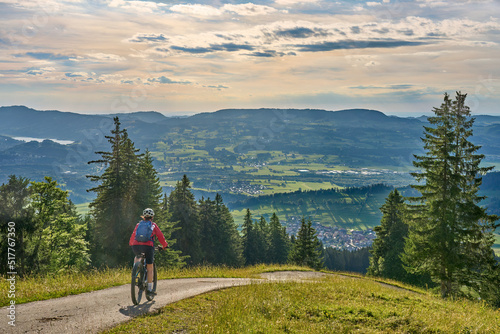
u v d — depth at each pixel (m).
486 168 25.98
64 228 34.81
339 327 6.90
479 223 25.80
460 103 26.30
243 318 6.88
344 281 15.34
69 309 6.82
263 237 72.75
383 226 49.28
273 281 13.22
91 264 37.38
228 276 15.56
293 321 7.07
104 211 34.53
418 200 27.67
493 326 7.94
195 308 7.56
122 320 6.27
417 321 7.43
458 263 25.52
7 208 29.92
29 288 8.29
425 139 27.31
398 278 39.12
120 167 35.91
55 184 33.50
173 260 39.22
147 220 7.80
